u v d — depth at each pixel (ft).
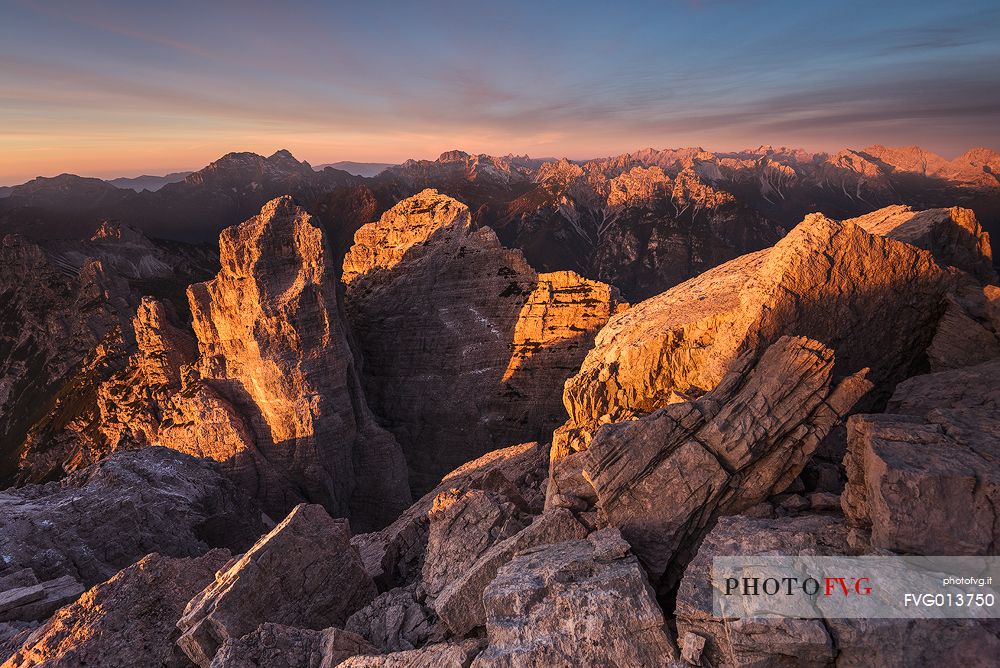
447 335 369.71
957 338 87.40
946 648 34.68
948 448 43.45
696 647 39.81
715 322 104.17
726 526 50.34
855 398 56.85
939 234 118.62
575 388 116.37
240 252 276.21
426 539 94.12
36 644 67.10
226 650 55.26
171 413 293.43
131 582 72.69
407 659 49.06
